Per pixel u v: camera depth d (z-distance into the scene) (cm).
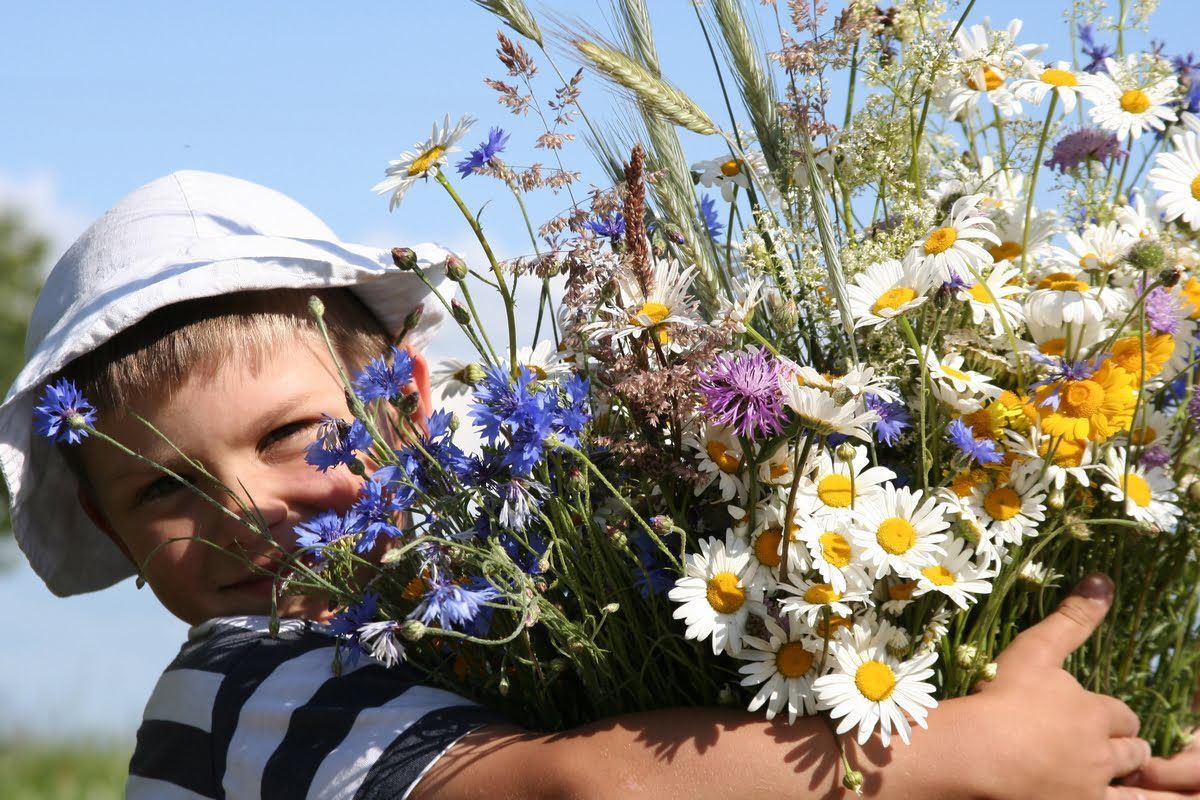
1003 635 104
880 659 96
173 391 110
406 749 101
